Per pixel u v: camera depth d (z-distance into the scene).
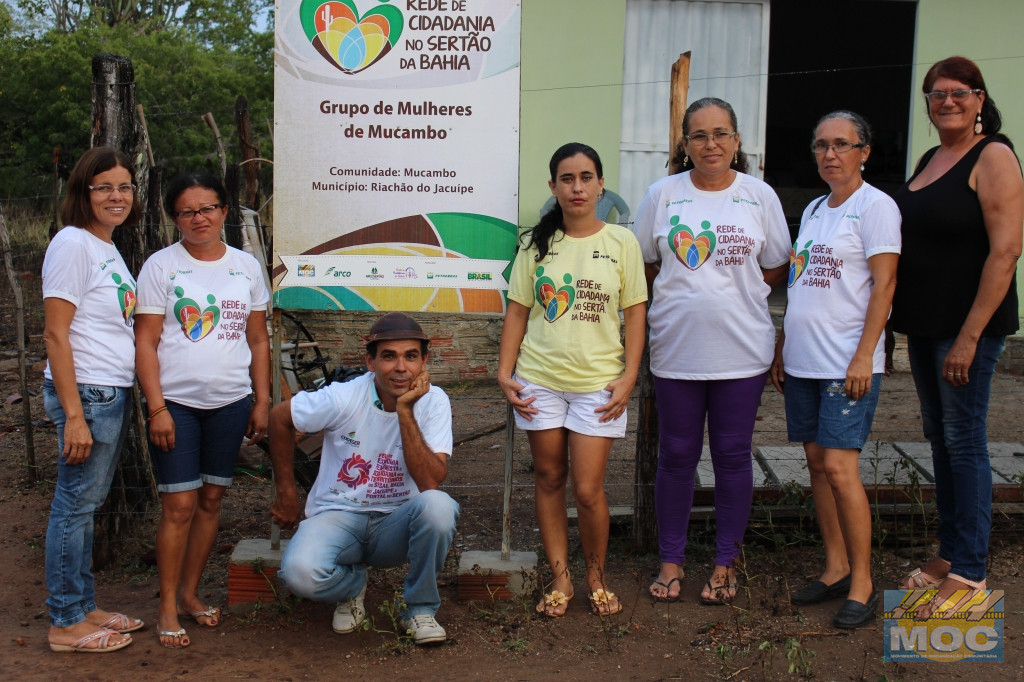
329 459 3.77
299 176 4.05
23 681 3.40
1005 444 5.47
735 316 3.76
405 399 3.54
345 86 4.00
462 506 5.31
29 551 4.68
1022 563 4.35
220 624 3.89
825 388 3.73
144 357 3.60
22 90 15.03
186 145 15.52
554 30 8.07
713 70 8.33
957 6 8.41
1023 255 8.40
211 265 3.67
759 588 4.14
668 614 3.91
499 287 4.09
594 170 3.66
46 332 3.42
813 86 14.13
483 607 4.00
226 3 24.66
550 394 3.79
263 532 4.93
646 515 4.56
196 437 3.69
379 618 3.92
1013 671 3.41
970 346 3.56
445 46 3.97
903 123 14.01
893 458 5.12
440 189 4.05
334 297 4.11
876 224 3.62
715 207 3.78
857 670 3.44
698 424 3.94
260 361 3.90
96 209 3.49
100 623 3.73
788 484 4.57
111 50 15.72
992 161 3.53
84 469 3.54
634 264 3.74
